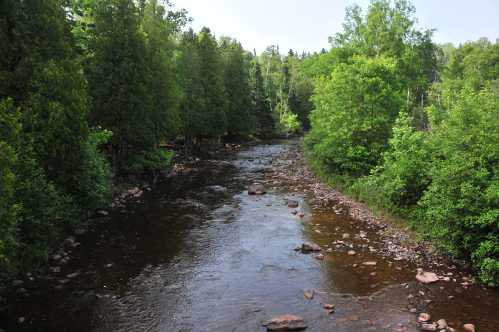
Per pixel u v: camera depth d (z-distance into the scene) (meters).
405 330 10.80
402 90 33.94
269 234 18.66
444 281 13.73
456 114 14.87
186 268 14.84
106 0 26.52
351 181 25.86
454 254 14.68
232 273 14.51
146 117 27.84
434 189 14.48
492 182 13.32
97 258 15.45
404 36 37.69
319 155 30.80
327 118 29.45
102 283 13.40
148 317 11.43
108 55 26.05
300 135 78.38
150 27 32.94
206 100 48.12
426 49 39.53
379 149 25.28
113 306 11.96
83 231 18.17
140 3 37.62
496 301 12.34
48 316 11.27
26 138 13.79
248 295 12.88
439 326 10.91
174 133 39.03
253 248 16.94
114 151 26.98
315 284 13.66
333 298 12.69
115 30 26.14
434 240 16.20
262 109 73.44
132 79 26.61
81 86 17.42
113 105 25.75
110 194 22.88
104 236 17.88
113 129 25.81
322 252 16.47
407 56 36.66
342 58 39.03
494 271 12.92
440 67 51.88
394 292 13.00
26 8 15.66
